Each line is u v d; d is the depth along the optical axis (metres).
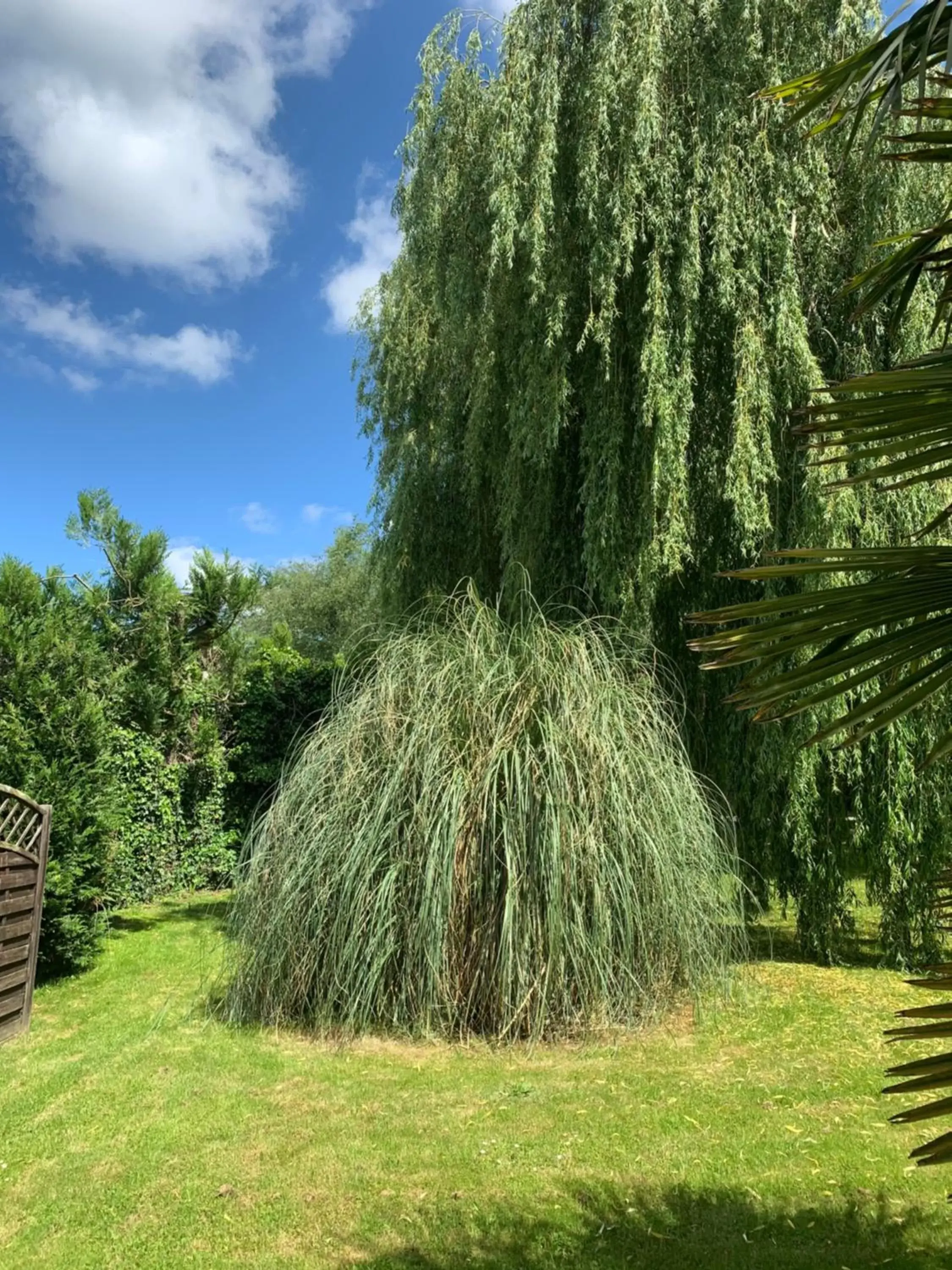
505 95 6.33
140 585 8.06
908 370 1.12
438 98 7.27
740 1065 4.03
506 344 6.70
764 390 5.76
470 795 4.54
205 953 6.58
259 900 4.86
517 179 6.15
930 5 1.27
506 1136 3.27
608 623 6.27
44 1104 3.64
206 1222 2.69
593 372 6.37
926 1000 5.16
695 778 5.40
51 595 7.28
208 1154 3.16
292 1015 4.72
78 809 5.84
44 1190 2.90
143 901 8.46
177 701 8.61
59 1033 4.71
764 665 1.29
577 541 6.88
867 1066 4.00
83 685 6.35
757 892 6.45
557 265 6.15
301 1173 3.00
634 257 6.12
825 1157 3.06
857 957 6.40
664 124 5.96
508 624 5.55
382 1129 3.35
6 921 4.55
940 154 1.24
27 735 5.75
